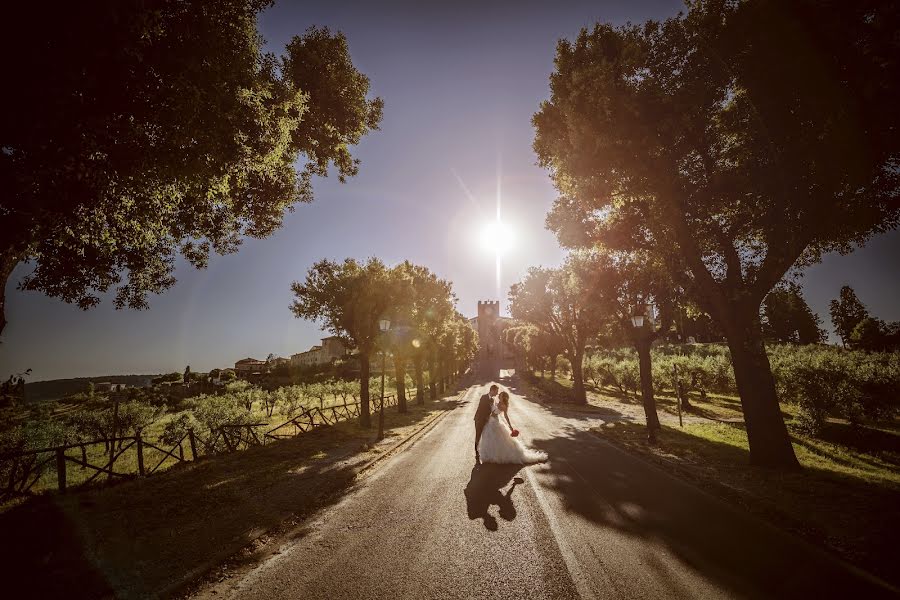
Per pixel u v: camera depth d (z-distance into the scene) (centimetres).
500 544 485
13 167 441
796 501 585
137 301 1030
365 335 1823
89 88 431
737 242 1032
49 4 348
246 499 706
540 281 2767
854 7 565
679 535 498
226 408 1888
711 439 1219
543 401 2919
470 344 6738
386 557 462
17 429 1283
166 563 454
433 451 1164
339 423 1895
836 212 735
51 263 830
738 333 893
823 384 1467
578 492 698
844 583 368
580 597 361
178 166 512
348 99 1009
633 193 937
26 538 532
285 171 900
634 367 3053
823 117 660
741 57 749
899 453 1001
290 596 383
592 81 817
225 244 1110
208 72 480
